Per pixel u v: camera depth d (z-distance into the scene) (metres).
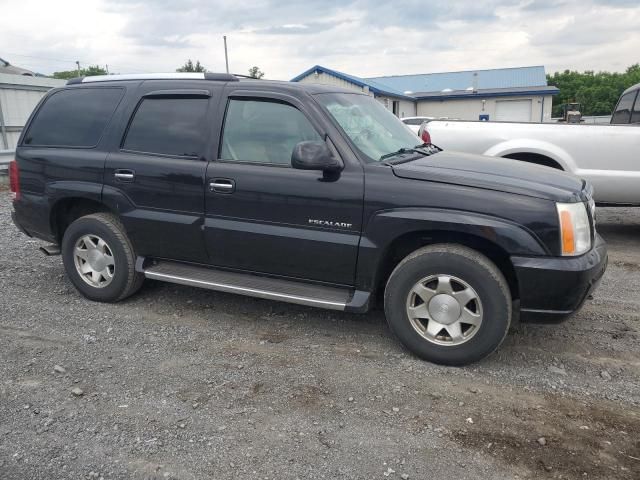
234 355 4.01
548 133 6.96
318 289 4.20
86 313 4.79
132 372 3.75
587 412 3.29
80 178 4.83
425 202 3.71
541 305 3.63
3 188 11.99
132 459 2.86
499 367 3.85
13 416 3.23
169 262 4.79
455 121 7.54
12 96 17.12
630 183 6.71
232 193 4.21
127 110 4.73
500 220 3.58
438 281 3.75
